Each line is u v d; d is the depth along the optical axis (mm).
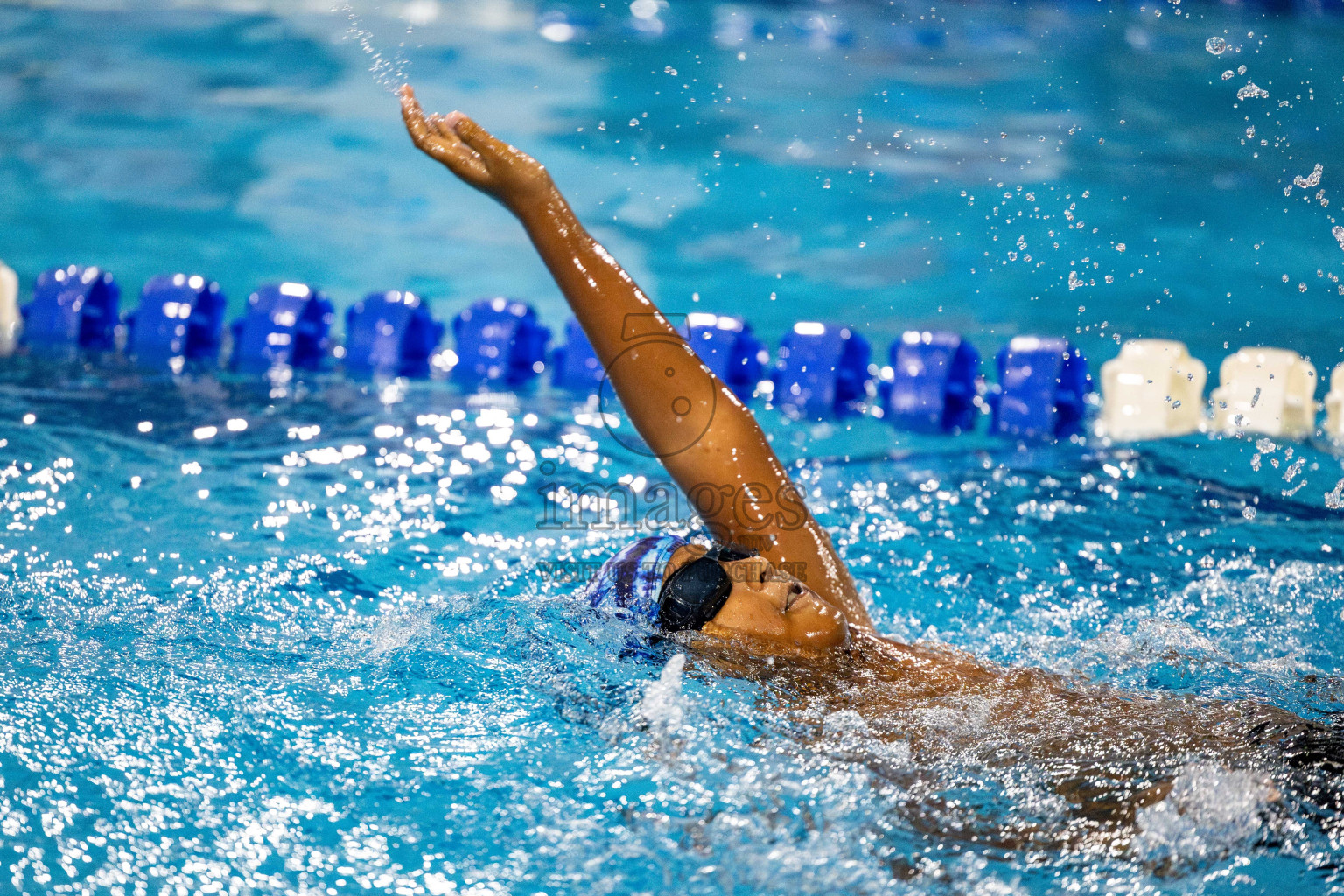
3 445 7391
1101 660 4930
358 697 4348
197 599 5297
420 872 3398
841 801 3627
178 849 3463
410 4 26844
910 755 3826
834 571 4734
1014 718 4043
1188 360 9336
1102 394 9969
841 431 8992
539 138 18125
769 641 4238
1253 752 3820
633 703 4109
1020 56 23484
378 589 5555
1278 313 12031
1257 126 18859
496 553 6145
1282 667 4867
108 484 6836
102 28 24234
